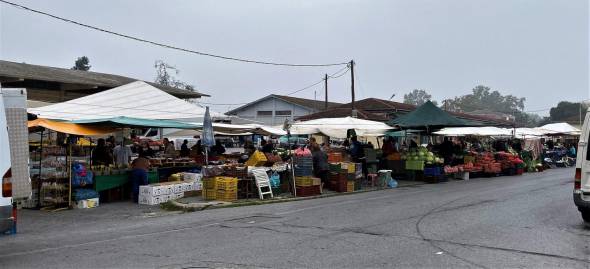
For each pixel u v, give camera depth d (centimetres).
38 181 1466
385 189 1952
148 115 1841
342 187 1831
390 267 723
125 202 1588
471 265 734
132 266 739
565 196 1603
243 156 2208
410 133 2864
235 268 718
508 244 873
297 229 1027
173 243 905
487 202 1444
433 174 2214
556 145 4328
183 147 2605
